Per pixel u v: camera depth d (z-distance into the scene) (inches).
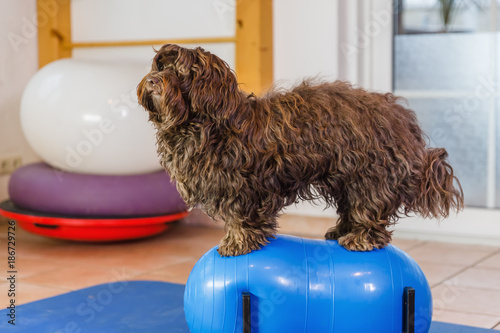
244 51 168.7
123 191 154.5
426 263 143.5
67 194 154.1
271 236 84.0
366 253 81.9
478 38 159.6
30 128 159.8
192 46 178.5
